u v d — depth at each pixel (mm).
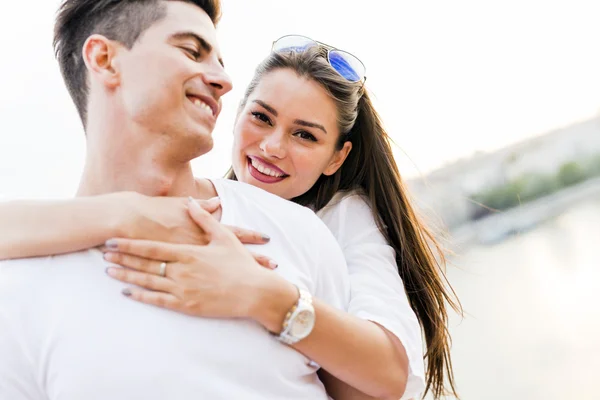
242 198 1312
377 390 1271
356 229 1780
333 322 1193
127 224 1107
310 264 1283
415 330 1398
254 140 1793
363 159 1943
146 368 1030
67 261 1083
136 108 1173
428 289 1906
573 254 7133
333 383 1346
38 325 1037
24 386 1035
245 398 1075
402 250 1871
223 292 1087
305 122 1760
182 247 1106
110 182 1246
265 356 1120
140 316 1058
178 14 1216
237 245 1156
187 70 1181
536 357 4855
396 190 1935
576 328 5281
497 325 5625
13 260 1080
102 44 1201
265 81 1797
